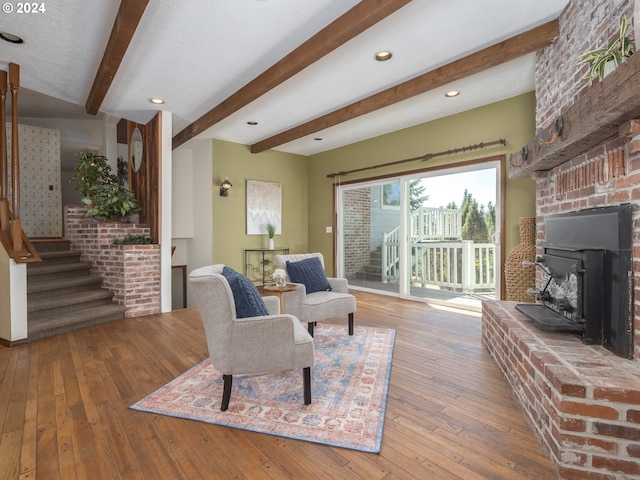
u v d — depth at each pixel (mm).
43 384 2285
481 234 4273
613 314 1751
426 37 2709
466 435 1708
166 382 2320
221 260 5867
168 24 2520
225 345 1890
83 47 2904
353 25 2332
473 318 3980
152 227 4535
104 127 6340
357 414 1896
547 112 2840
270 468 1481
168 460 1533
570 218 2230
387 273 5543
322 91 3746
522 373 1917
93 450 1598
